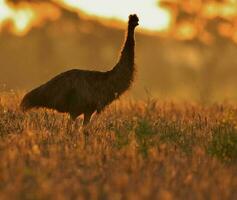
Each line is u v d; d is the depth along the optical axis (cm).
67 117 3456
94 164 2555
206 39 13900
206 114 3919
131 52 3478
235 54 13912
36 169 2420
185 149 2848
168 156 2688
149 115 3678
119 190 2205
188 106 4406
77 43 13800
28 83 13588
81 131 3108
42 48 13850
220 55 13862
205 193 2228
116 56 13725
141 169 2495
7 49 13738
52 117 3416
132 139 2797
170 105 4347
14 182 2242
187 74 13762
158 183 2317
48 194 2109
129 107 4084
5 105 3744
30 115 3422
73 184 2255
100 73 3409
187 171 2475
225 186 2294
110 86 3412
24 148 2689
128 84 3472
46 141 2912
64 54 13800
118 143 2772
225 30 13888
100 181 2336
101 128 3234
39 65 13775
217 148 2759
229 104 4516
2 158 2503
